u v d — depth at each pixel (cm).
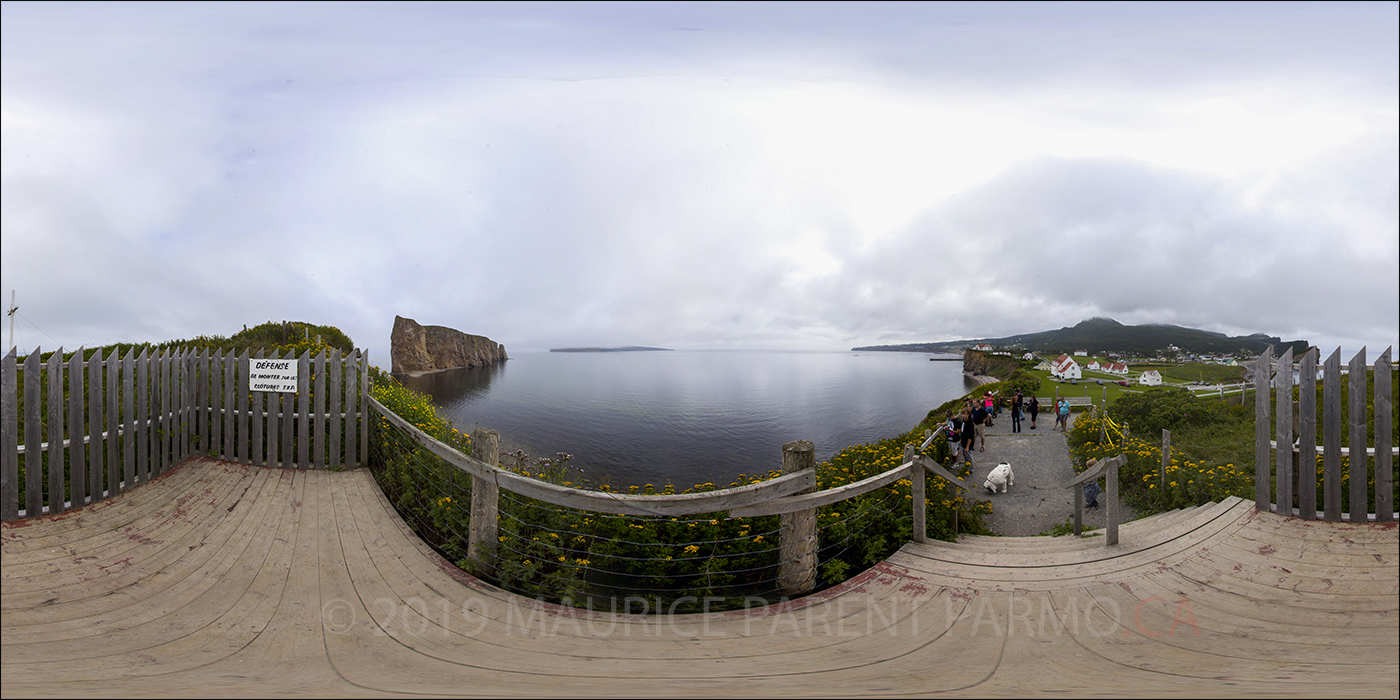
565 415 3900
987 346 11000
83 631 343
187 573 441
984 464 1299
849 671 305
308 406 724
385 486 675
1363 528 478
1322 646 317
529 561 457
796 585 462
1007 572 459
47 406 534
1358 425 495
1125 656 316
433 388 5744
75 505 552
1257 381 549
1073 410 2325
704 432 3228
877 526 559
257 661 315
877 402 4953
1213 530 514
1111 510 507
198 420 741
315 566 464
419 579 447
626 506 410
